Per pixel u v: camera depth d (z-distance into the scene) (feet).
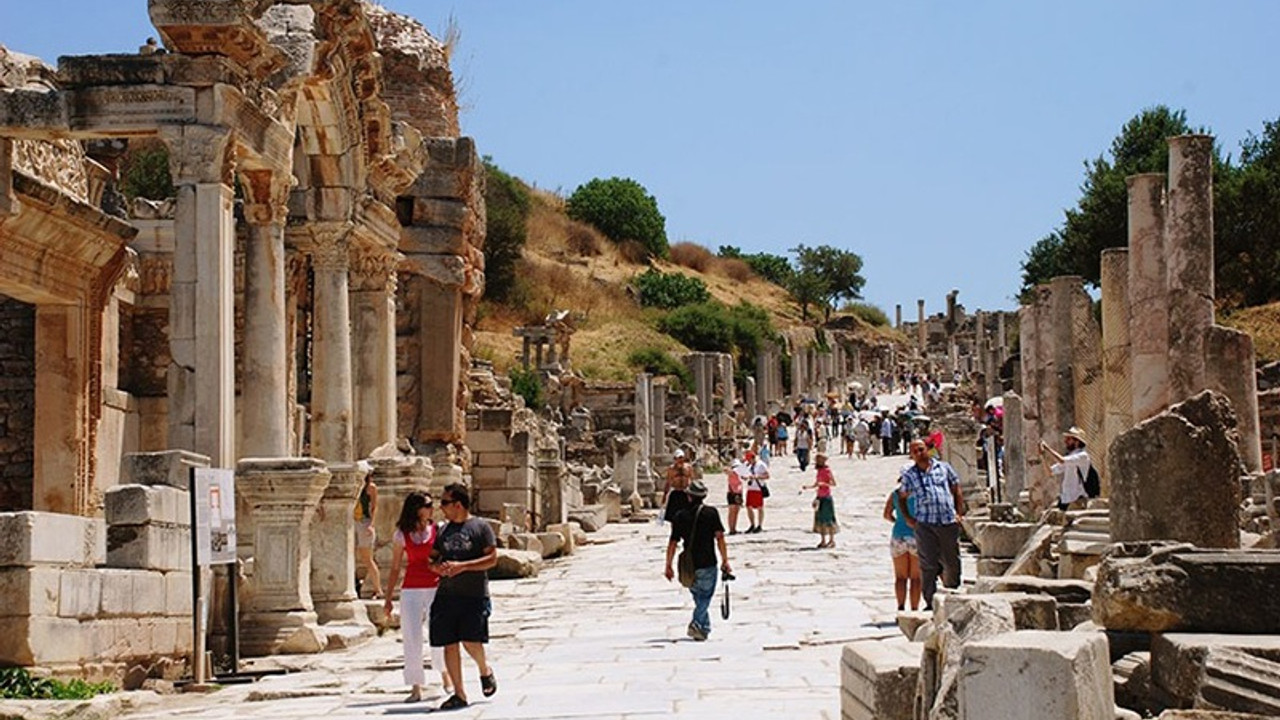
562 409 230.89
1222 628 32.12
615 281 372.99
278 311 68.74
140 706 48.29
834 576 91.25
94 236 84.58
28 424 87.51
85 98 63.36
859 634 62.59
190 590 57.52
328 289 78.59
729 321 352.28
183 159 62.59
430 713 46.21
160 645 54.75
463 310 112.37
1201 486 44.91
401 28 116.37
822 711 43.11
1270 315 194.29
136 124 63.00
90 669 49.47
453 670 47.11
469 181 107.96
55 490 84.33
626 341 315.37
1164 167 235.61
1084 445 85.81
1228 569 32.32
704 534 63.46
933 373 467.11
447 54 122.21
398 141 85.81
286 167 69.46
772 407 318.45
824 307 507.30
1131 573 32.76
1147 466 45.19
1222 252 214.90
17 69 81.05
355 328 86.69
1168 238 80.18
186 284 62.28
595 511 139.13
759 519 128.06
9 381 87.61
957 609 30.68
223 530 55.72
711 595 63.36
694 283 379.96
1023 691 23.54
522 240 326.85
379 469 82.94
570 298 337.11
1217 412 45.50
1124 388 94.12
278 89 69.97
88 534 50.83
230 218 63.72
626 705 45.88
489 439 115.96
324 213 78.33
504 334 301.22
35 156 80.94
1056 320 107.14
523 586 92.79
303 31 71.61
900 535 66.85
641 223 418.72
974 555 102.63
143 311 94.99
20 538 46.62
